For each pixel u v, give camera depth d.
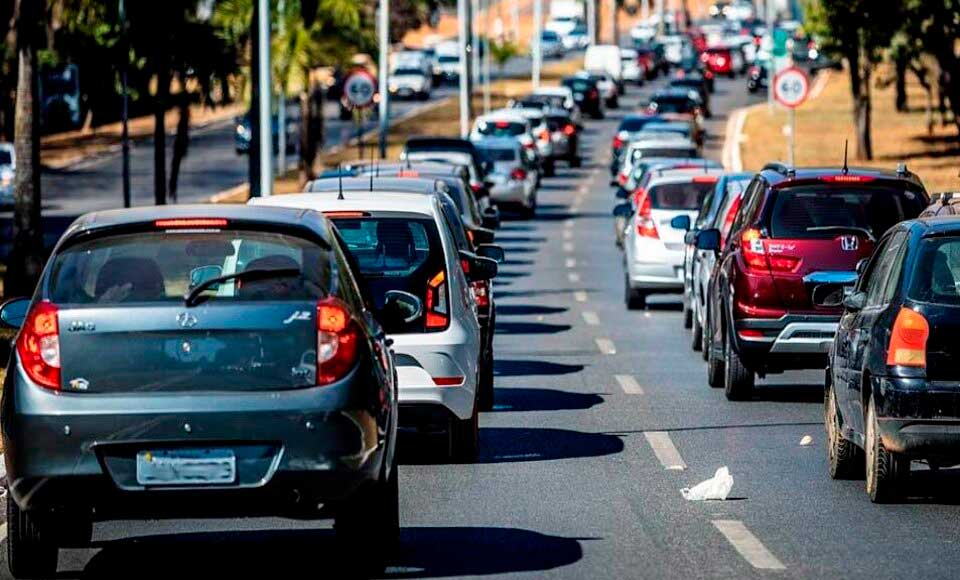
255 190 81.50
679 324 65.62
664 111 180.75
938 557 25.77
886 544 26.77
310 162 133.88
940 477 33.75
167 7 93.12
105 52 97.44
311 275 23.33
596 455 36.16
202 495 22.39
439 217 34.88
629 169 115.62
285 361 22.64
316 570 24.84
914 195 44.06
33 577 24.12
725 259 46.34
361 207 34.69
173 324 22.52
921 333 29.38
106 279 23.33
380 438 23.36
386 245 34.44
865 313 31.78
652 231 69.12
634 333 62.50
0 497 31.84
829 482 32.88
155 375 22.55
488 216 61.81
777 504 30.45
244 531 28.06
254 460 22.44
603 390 47.38
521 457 35.91
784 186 44.12
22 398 22.50
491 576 24.36
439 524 28.50
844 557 25.73
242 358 22.58
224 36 100.62
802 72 89.69
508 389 47.59
